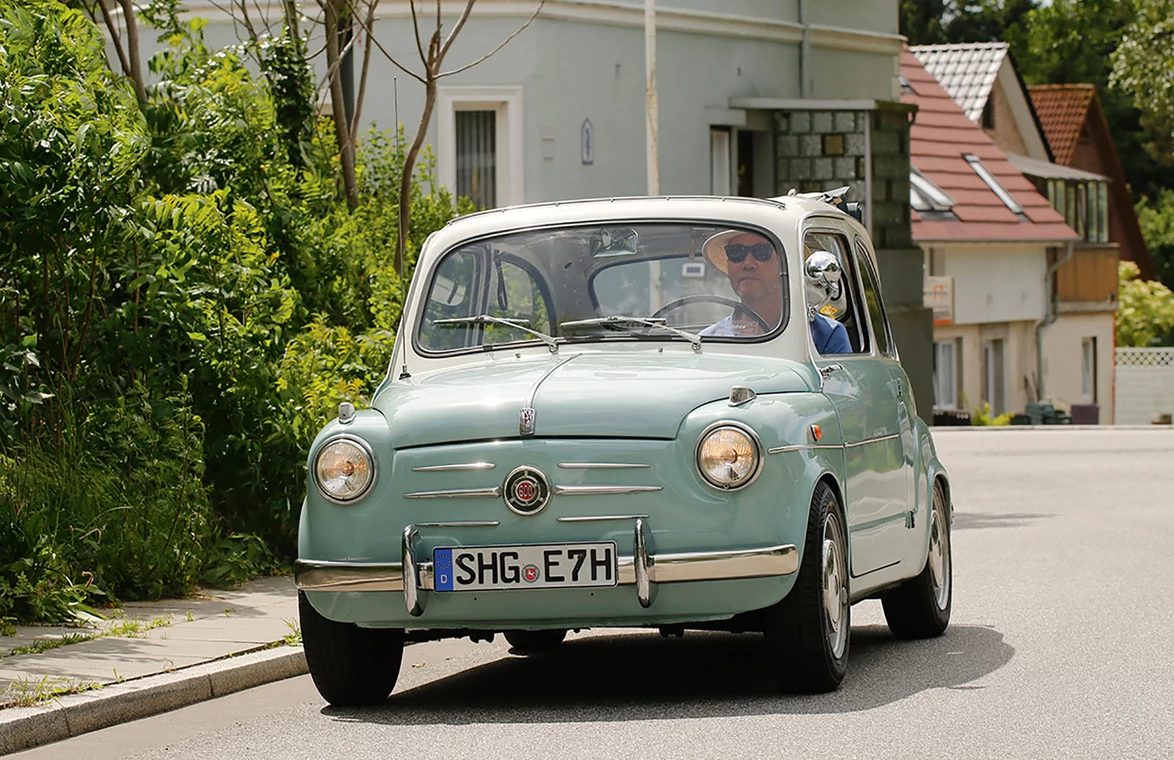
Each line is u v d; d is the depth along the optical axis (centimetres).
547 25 4094
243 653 1410
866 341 1449
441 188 3219
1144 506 2797
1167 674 1309
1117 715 1150
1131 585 1848
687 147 4466
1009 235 7031
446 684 1367
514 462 1165
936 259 6788
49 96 1788
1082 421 7444
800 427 1191
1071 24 11525
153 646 1428
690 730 1113
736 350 1307
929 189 6944
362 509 1193
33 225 1702
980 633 1553
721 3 4550
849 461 1283
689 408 1177
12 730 1127
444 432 1183
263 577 1872
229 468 1922
